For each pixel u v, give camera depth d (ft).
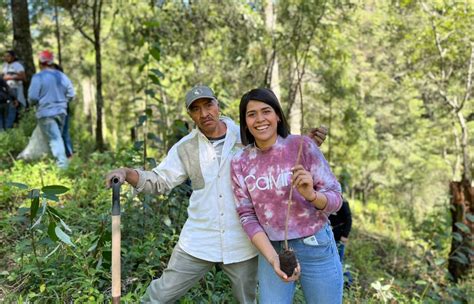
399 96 73.36
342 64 47.93
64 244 12.63
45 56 23.30
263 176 9.12
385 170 80.94
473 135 59.88
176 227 15.19
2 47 42.78
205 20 37.42
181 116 39.83
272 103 8.99
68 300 11.44
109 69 76.33
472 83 51.34
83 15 34.71
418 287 21.76
